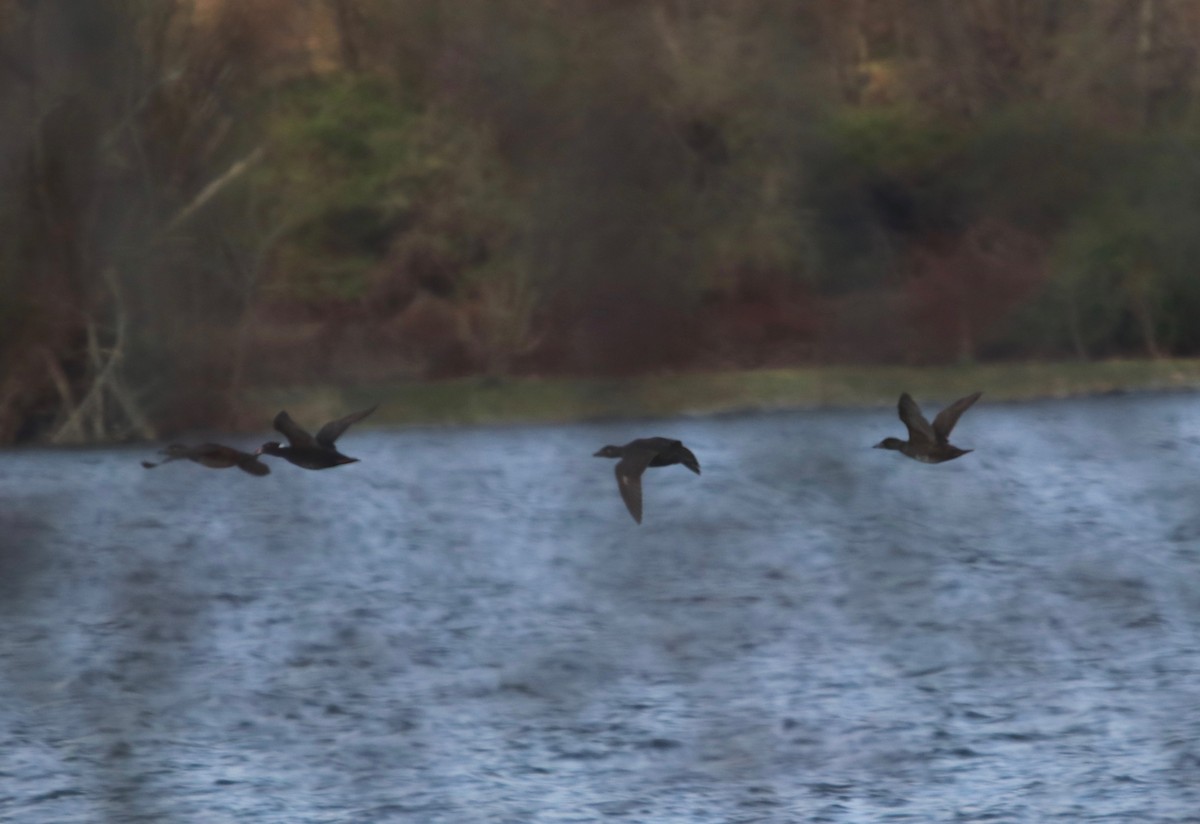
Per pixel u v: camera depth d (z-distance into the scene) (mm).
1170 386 60562
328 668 24547
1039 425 53438
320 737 20953
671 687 22906
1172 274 62656
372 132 61219
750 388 60000
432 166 61875
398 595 30516
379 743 20609
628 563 33375
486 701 22438
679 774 19141
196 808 18391
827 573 31531
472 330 61062
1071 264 62625
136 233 52812
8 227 51406
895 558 32906
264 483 46281
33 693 23312
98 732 21188
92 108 51938
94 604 29875
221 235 54344
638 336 61844
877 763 19391
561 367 61500
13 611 29250
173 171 53531
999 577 30688
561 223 61844
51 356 52219
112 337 53094
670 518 39156
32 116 51406
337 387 58250
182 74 53438
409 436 55125
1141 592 29016
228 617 28609
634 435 53906
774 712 21438
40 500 43156
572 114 63031
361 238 61031
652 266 62219
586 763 19625
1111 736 20156
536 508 41438
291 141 59188
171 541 37312
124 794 18797
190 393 54156
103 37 52281
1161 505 39438
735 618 27578
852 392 60031
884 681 22969
